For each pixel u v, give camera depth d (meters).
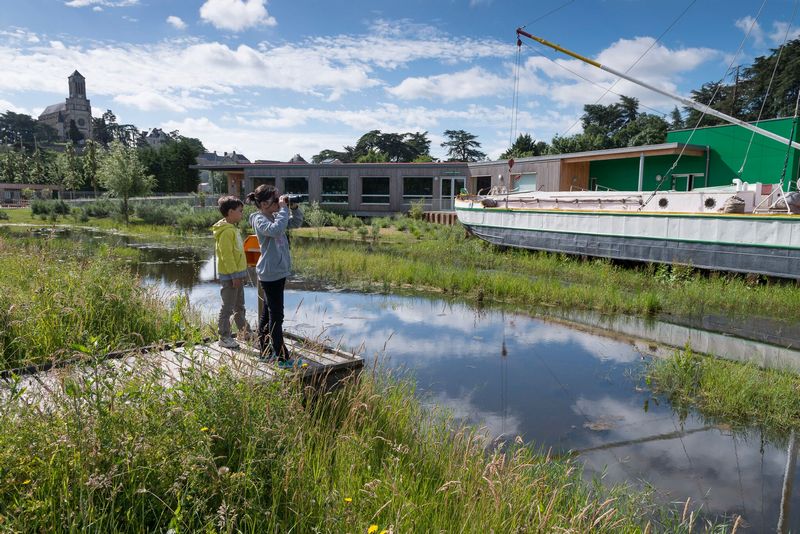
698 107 11.73
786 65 42.75
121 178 29.84
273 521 2.64
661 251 13.36
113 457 2.64
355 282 13.14
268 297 4.67
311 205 31.55
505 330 8.70
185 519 2.55
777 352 7.55
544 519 2.90
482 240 19.41
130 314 6.55
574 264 14.73
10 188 60.59
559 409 5.46
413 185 31.30
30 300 6.20
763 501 3.86
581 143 46.88
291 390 4.11
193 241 22.75
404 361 6.95
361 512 2.96
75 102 155.75
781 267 11.22
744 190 13.02
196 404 3.15
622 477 4.16
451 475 3.53
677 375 6.36
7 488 2.45
